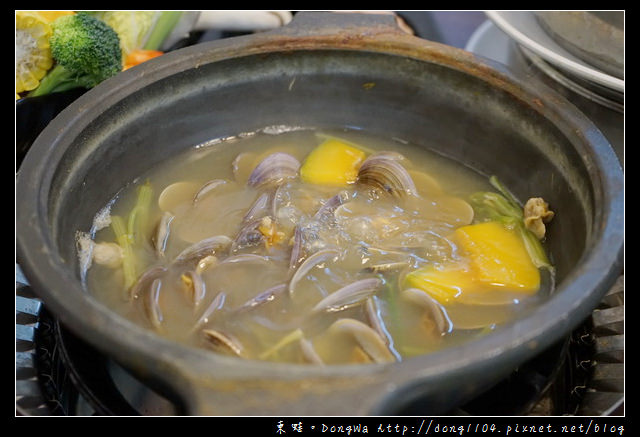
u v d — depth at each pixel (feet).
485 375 1.33
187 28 2.34
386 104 1.93
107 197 1.77
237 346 1.49
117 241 1.71
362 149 1.93
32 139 1.99
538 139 1.76
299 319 1.55
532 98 1.76
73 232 1.66
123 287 1.62
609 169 1.60
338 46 1.87
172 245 1.69
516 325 1.35
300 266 1.61
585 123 1.69
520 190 1.83
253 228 1.66
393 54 1.87
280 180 1.82
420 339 1.54
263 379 1.29
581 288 1.41
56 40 2.00
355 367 1.30
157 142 1.83
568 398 1.57
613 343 1.63
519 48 2.26
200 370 1.29
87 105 1.68
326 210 1.73
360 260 1.65
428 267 1.64
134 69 1.77
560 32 2.11
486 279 1.64
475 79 1.82
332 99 1.94
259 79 1.88
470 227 1.72
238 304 1.57
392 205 1.77
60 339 1.59
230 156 1.90
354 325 1.51
